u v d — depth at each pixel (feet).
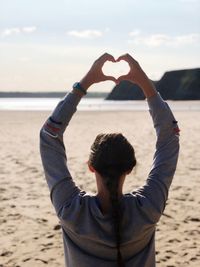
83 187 25.90
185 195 23.32
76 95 4.90
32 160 37.52
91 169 4.66
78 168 33.19
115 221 4.41
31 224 18.54
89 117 120.88
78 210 4.50
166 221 18.69
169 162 5.01
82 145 49.98
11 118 116.88
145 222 4.55
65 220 4.54
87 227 4.47
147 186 4.82
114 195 4.45
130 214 4.53
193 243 16.02
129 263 4.59
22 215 19.93
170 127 5.15
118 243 4.46
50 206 21.61
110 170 4.41
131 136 59.26
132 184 26.61
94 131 70.38
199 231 17.37
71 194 4.66
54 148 4.83
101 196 4.55
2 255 15.07
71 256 4.63
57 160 4.79
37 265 14.21
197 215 19.45
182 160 36.22
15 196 23.82
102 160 4.42
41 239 16.66
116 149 4.44
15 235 17.12
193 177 28.58
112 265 4.50
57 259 14.70
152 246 4.75
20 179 28.81
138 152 41.91
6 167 33.86
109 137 4.53
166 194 4.86
